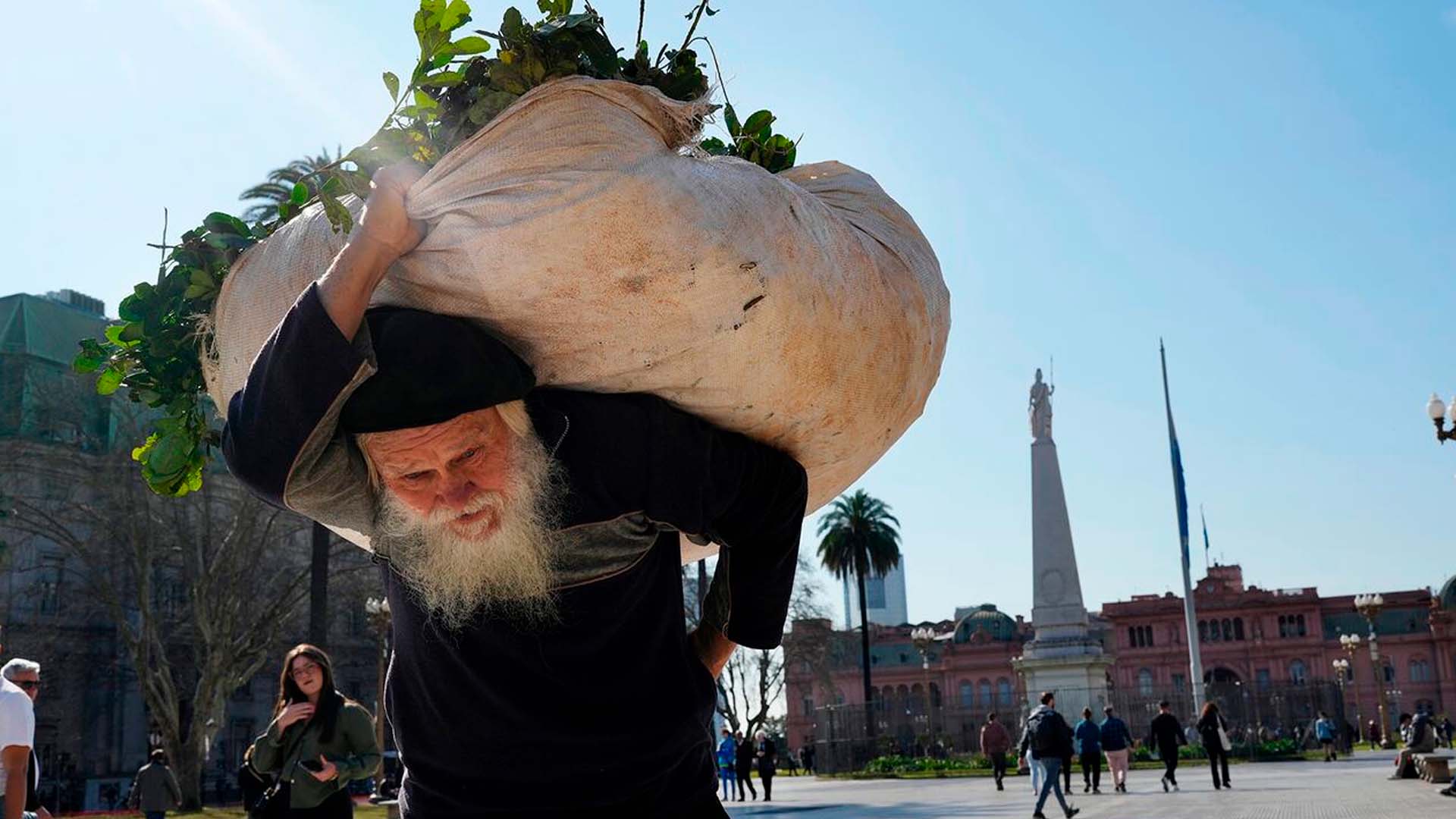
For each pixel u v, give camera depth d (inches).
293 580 1392.7
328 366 61.2
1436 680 3698.3
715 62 79.3
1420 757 921.5
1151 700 1776.6
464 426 66.9
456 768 73.7
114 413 1342.3
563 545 69.5
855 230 81.0
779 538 82.9
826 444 82.0
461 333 65.2
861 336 76.4
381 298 68.4
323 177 75.4
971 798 934.4
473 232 64.6
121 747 1929.1
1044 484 1593.3
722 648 87.8
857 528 2287.2
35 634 1688.0
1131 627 3796.8
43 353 1828.2
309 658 194.5
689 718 76.7
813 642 2150.6
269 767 189.9
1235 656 3710.6
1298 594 3762.3
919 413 89.9
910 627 4099.4
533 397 70.4
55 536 1398.9
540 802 73.2
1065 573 1572.3
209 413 91.1
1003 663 3863.2
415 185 67.1
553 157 65.0
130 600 1689.2
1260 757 1517.0
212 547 1381.6
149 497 1349.7
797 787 1422.2
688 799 77.5
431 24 69.9
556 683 71.7
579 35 70.4
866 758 1791.3
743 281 67.7
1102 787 1005.8
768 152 92.5
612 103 67.3
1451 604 3732.8
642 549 73.1
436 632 72.2
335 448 67.2
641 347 68.0
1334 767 1255.5
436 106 73.5
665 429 71.9
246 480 66.6
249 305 77.0
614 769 73.4
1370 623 2190.0
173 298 82.0
